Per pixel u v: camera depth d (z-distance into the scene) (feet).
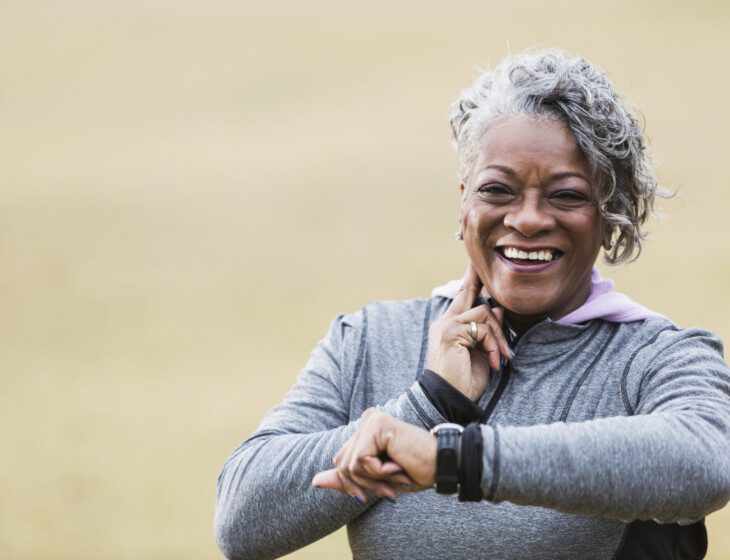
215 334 53.21
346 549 28.02
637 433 7.12
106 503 33.71
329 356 9.43
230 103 120.16
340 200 79.56
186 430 40.47
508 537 8.25
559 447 6.97
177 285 62.44
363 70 128.16
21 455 38.60
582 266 8.54
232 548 8.66
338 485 7.43
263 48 145.18
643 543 8.30
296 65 134.21
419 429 7.18
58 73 142.00
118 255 69.51
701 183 73.26
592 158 8.31
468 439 6.97
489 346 8.59
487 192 8.48
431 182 82.69
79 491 34.83
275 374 46.70
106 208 81.76
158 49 150.82
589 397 8.44
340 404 9.18
